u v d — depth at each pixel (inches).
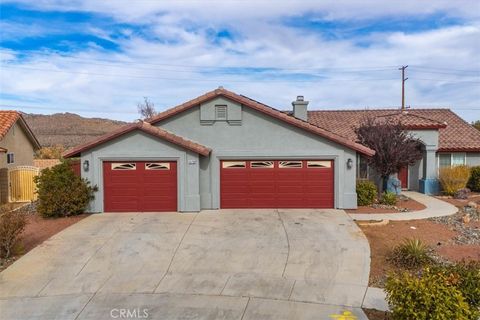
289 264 459.8
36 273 440.5
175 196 709.3
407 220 646.5
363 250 498.6
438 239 549.3
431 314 278.7
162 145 700.7
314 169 729.6
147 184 707.4
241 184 732.0
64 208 661.3
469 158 982.4
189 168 703.1
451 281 313.1
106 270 448.5
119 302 373.1
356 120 1112.8
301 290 394.6
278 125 724.7
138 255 490.6
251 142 727.1
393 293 299.4
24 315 349.1
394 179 882.8
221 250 505.0
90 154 700.0
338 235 557.0
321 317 341.1
